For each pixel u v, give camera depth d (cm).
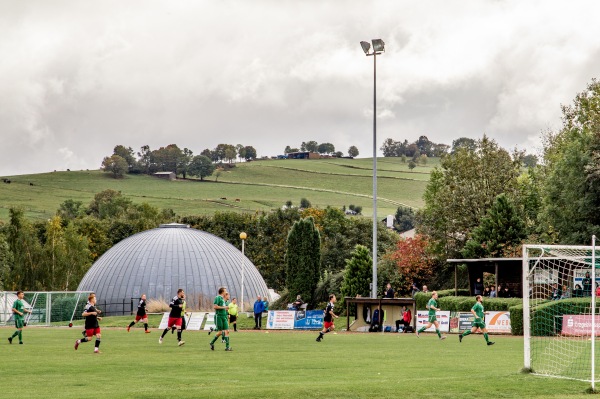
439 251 9144
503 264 7106
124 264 11119
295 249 9981
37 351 3984
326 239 14475
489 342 4553
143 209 18588
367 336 5853
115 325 8238
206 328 7169
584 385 2462
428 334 6225
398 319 6862
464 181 9194
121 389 2328
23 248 13838
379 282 9062
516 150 9569
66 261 14025
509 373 2791
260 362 3300
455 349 4203
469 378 2567
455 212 9138
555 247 2925
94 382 2530
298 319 7262
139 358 3506
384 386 2333
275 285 15000
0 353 3831
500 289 7056
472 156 9444
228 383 2495
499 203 7969
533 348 4216
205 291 10962
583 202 7319
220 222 15588
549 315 5441
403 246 9156
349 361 3366
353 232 14362
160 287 10862
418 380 2497
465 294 7638
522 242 7806
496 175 9225
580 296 5828
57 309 9719
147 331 6278
